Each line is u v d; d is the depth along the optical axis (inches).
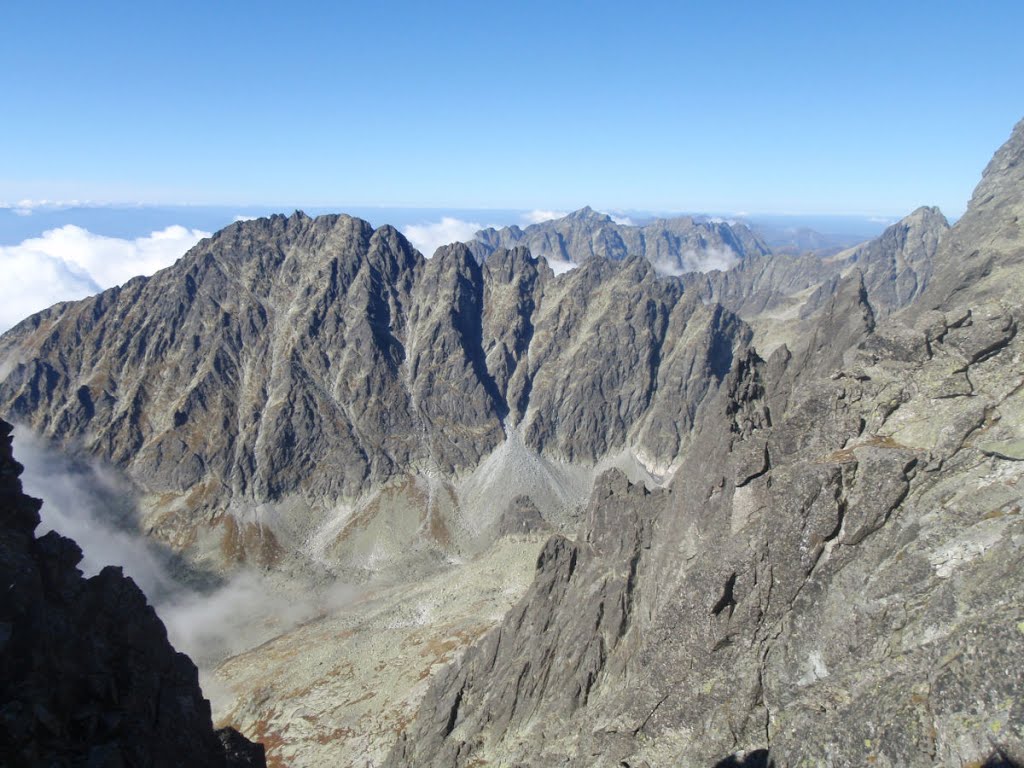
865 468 1750.7
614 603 3083.2
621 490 3875.5
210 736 1765.5
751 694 1711.4
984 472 1590.8
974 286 5329.7
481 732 3208.7
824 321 4685.0
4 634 1258.0
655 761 1800.0
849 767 1254.9
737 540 1962.4
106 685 1462.8
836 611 1664.6
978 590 1350.9
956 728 1128.2
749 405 3203.7
